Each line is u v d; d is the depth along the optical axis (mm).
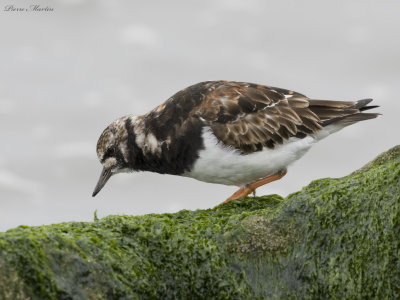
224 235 9336
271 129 12242
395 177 8664
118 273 8344
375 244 8555
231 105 12250
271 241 9203
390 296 8375
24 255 7582
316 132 12594
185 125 12227
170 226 9391
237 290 9016
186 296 8961
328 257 8867
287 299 8961
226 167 12266
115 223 9148
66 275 7832
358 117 12766
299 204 9297
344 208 8930
